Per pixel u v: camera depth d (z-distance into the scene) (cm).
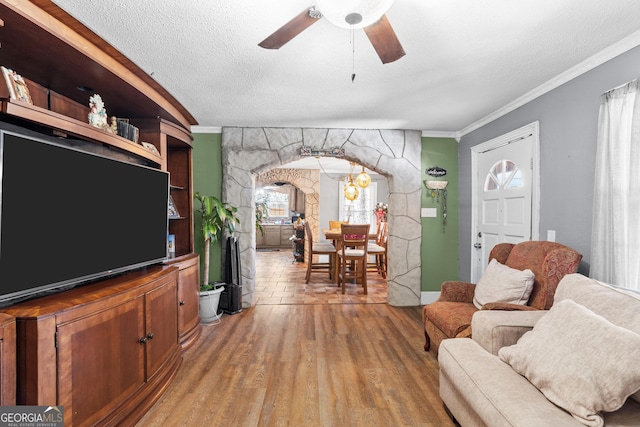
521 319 167
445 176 407
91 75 180
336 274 528
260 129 382
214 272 384
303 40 190
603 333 120
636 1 154
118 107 232
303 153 383
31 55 158
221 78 245
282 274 593
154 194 220
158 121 252
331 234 493
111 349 154
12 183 128
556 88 248
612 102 191
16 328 118
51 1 131
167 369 211
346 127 385
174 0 154
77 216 158
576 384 114
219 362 243
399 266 395
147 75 200
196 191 386
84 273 162
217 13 164
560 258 198
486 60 215
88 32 153
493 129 336
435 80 248
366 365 239
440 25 175
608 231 193
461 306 239
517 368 139
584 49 201
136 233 201
